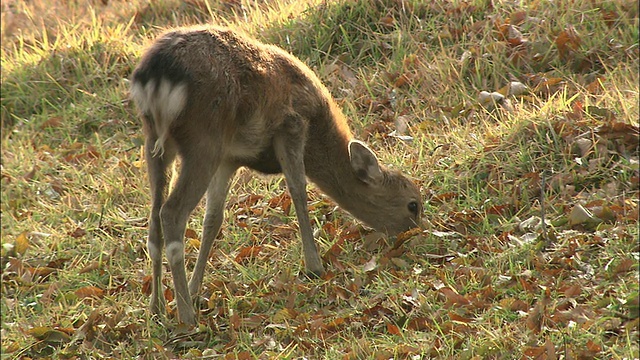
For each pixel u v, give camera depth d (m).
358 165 10.24
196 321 9.20
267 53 9.69
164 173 9.16
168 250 8.87
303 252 10.06
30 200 12.81
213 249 10.77
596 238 9.27
